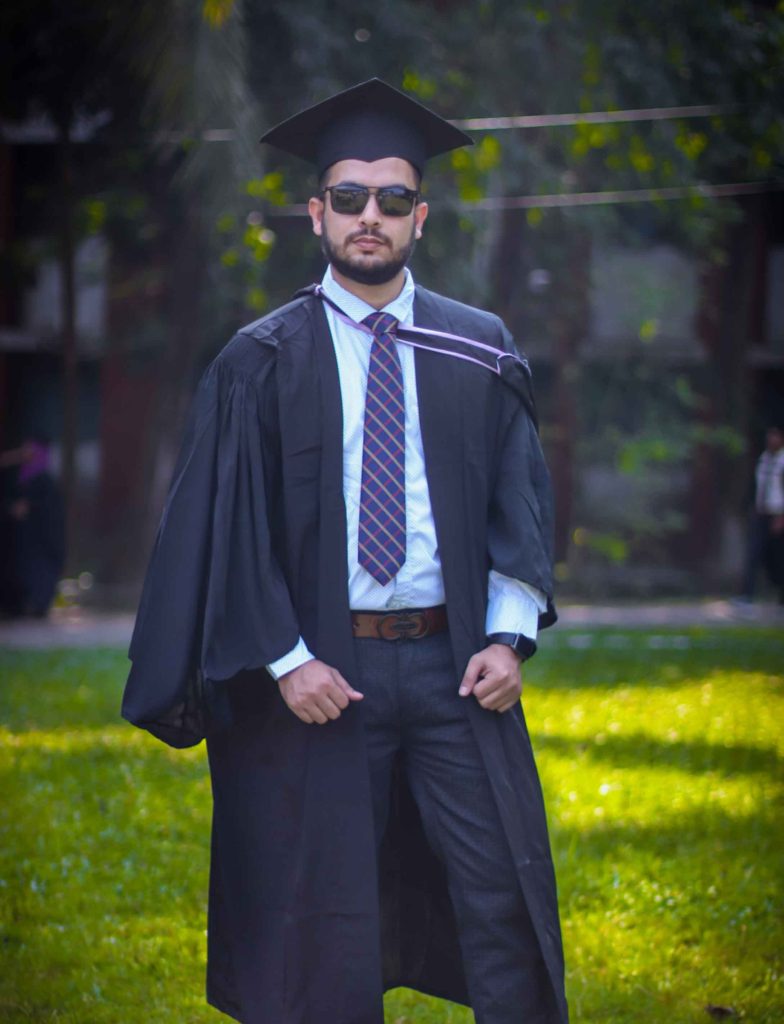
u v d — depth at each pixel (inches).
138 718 155.0
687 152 715.4
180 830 277.0
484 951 155.1
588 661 527.8
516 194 753.6
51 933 222.2
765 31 730.8
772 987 203.3
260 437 156.4
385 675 155.6
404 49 652.1
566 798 301.0
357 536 155.1
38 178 835.4
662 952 216.5
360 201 157.6
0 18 634.8
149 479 827.4
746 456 969.5
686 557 975.6
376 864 154.3
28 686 453.4
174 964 211.5
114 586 845.8
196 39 438.3
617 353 937.5
